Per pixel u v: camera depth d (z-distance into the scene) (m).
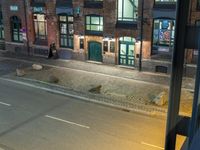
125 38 29.97
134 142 17.69
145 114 21.30
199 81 6.71
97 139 18.03
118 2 29.34
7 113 21.58
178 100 7.69
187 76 26.81
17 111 21.92
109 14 29.72
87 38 32.19
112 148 17.06
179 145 16.75
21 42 37.78
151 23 27.73
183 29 7.14
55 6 32.97
